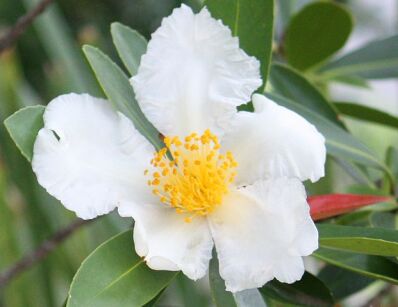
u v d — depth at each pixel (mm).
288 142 400
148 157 408
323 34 518
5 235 676
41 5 534
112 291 385
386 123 517
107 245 390
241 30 430
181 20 407
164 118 412
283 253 384
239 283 388
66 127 396
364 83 565
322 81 541
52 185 393
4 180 669
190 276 390
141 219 396
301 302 415
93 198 396
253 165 404
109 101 407
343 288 470
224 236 397
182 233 399
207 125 411
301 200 386
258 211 395
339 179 641
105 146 403
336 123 484
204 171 405
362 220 464
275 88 486
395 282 402
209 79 411
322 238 393
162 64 409
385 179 482
